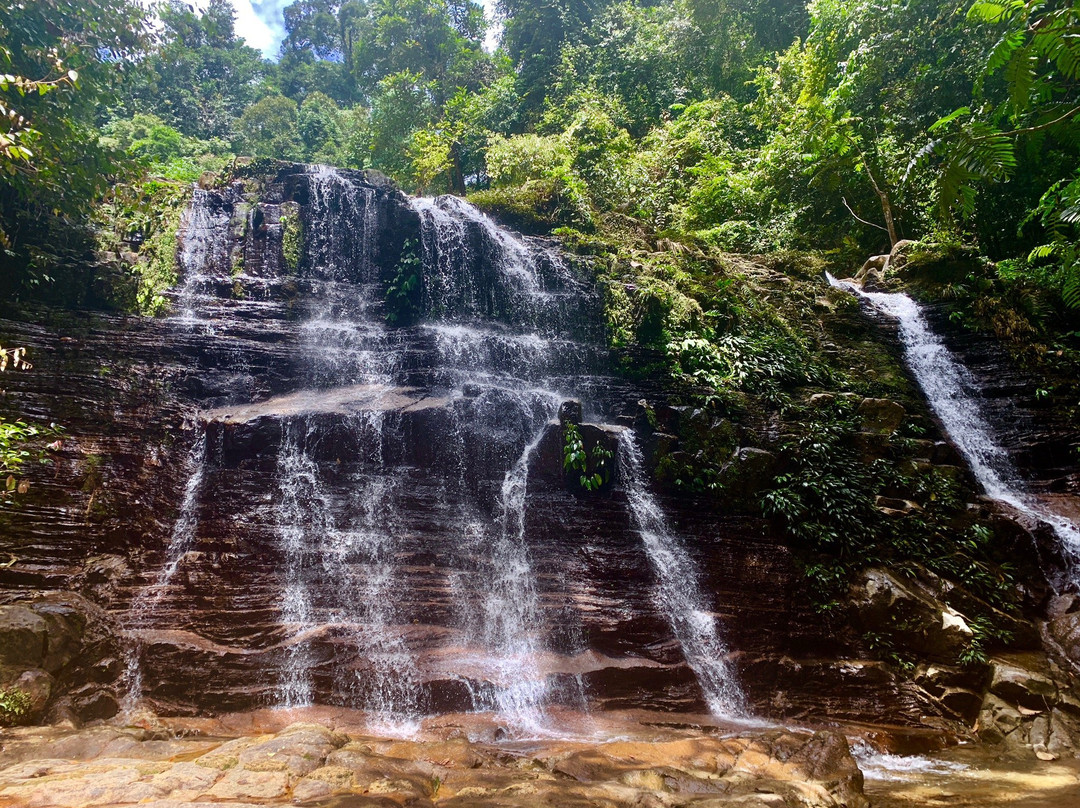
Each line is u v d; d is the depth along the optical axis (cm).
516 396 1076
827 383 1309
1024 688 836
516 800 441
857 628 949
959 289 1473
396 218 1408
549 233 1578
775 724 795
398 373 1179
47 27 1077
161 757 521
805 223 1998
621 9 2895
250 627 774
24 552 791
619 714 765
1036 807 589
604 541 971
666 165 2203
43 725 614
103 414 936
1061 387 1284
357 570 866
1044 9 513
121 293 1082
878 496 1093
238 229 1312
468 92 2916
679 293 1386
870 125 1864
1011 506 1114
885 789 639
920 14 1764
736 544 1017
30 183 991
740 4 2697
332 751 509
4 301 978
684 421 1135
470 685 734
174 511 887
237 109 3659
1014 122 495
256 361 1116
